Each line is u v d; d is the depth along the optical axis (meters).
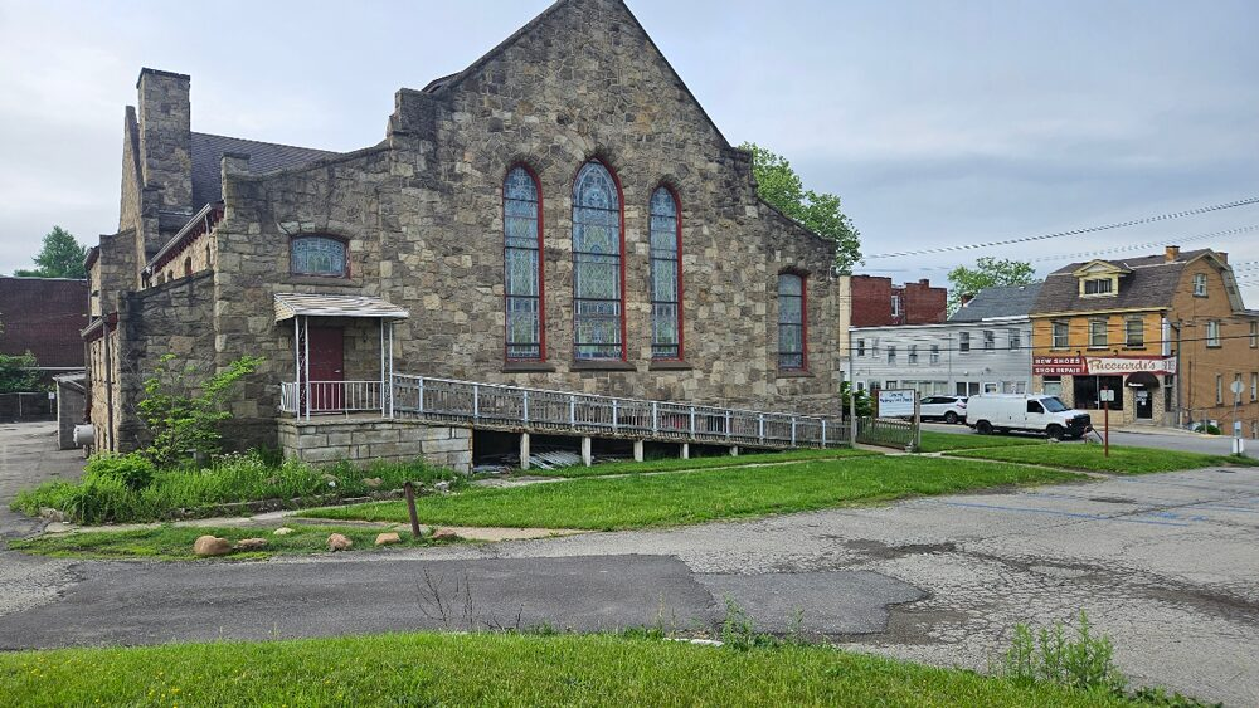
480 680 6.65
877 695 6.51
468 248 24.88
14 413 57.28
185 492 16.53
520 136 25.86
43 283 63.62
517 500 17.20
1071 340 54.28
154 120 32.84
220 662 7.07
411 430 21.45
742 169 30.89
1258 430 57.69
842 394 36.47
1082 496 19.17
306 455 19.92
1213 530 14.80
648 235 28.66
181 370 21.16
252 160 35.16
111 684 6.43
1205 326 52.88
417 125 24.03
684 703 6.29
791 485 19.48
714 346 29.97
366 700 6.27
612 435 25.31
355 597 10.04
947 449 30.72
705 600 9.98
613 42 27.88
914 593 10.40
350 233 23.05
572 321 26.97
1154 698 6.84
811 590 10.49
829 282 33.47
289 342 22.17
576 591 10.35
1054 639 8.46
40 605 9.85
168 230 32.81
